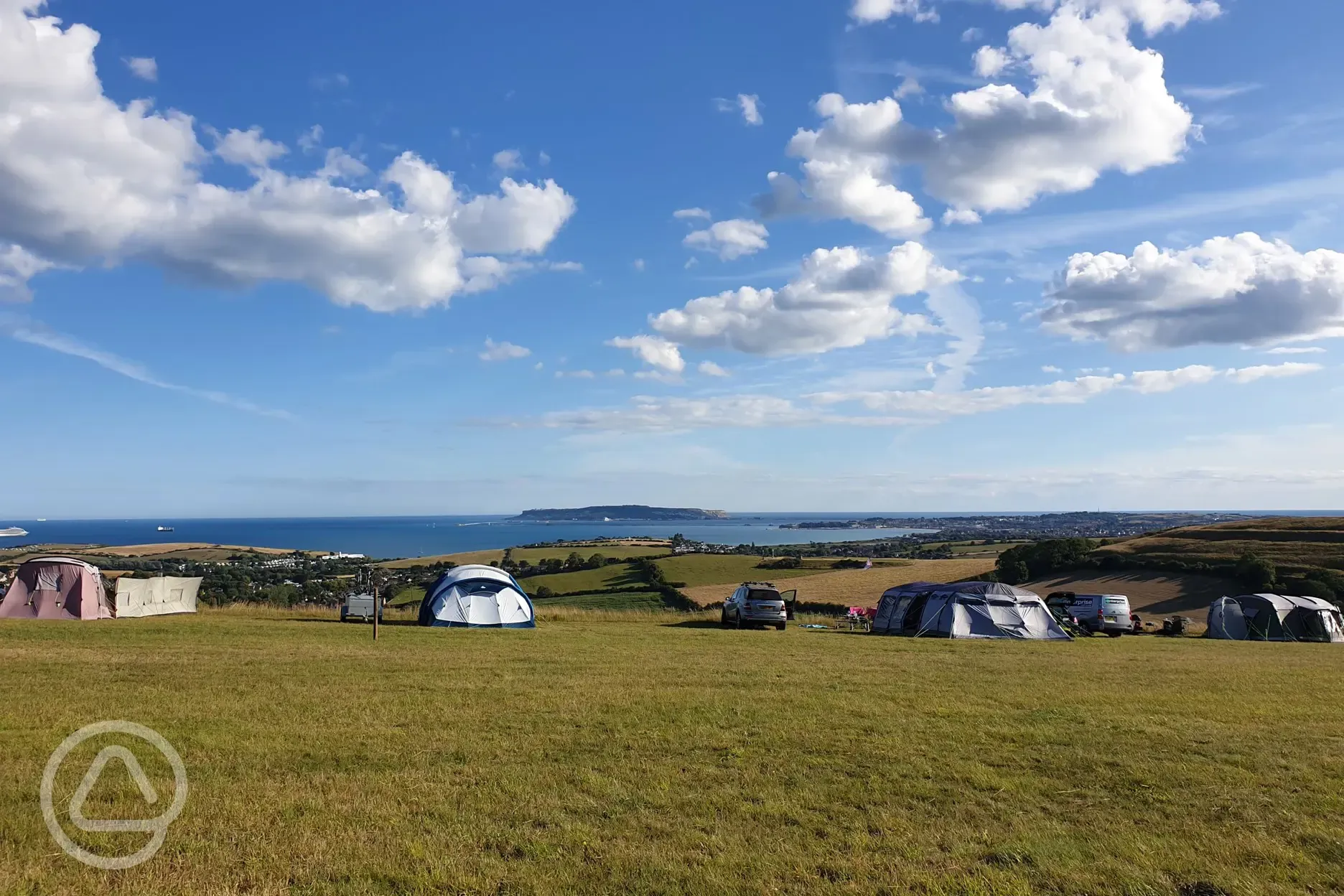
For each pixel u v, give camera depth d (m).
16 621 25.64
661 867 6.32
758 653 20.30
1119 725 11.47
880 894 5.95
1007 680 15.96
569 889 5.95
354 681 13.98
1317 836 7.11
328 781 8.26
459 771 8.73
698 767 9.02
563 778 8.54
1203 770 9.13
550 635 24.53
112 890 5.76
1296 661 21.88
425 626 27.12
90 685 12.95
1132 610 53.97
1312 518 83.88
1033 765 9.30
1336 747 10.31
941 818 7.57
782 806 7.76
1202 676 17.42
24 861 6.22
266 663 15.84
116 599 28.56
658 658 18.48
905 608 30.52
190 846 6.55
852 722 11.39
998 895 5.92
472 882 6.00
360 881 6.02
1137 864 6.52
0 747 9.08
